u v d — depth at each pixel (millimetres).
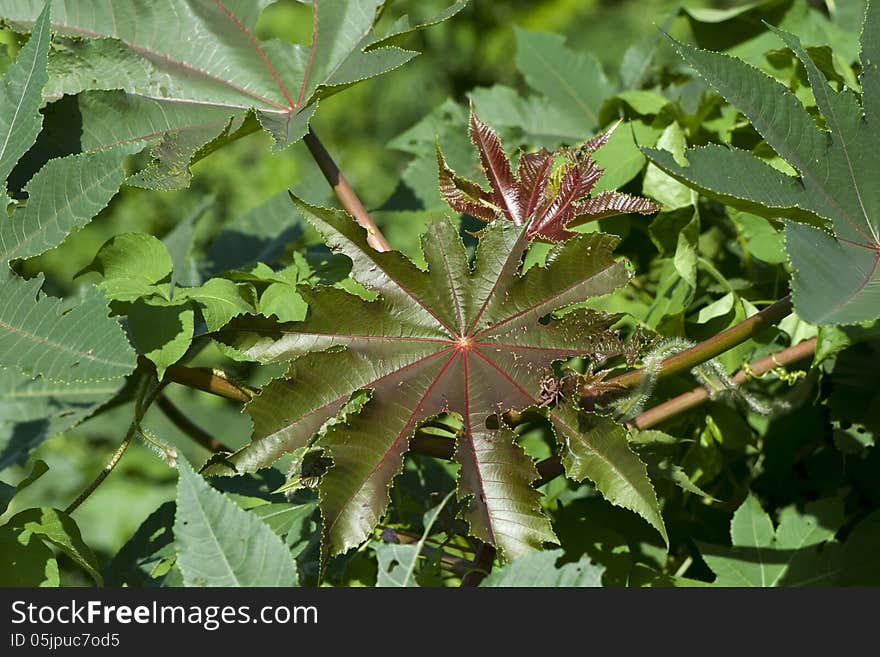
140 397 2059
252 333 1964
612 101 2299
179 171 2027
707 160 1942
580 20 7113
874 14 2027
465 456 1946
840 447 2174
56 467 4457
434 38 7066
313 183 2436
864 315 1867
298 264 2121
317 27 2111
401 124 7039
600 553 2113
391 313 1969
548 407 1955
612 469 1931
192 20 2098
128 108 2064
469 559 2137
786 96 1985
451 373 1969
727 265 2305
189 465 1896
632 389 1982
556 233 2006
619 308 2273
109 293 1988
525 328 1975
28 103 1991
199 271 2395
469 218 2268
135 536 2127
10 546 1979
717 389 2020
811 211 1947
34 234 1966
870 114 2006
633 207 2006
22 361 1904
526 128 2449
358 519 1918
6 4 2078
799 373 2113
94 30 2076
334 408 1949
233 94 2102
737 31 2363
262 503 2141
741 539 2129
